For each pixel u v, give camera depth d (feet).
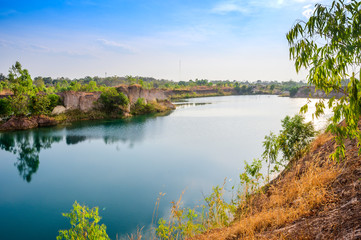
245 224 16.70
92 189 60.54
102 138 120.57
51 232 41.83
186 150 95.09
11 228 43.16
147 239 31.83
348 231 10.16
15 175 72.13
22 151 98.22
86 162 83.41
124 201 52.39
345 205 13.07
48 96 178.81
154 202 50.72
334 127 9.39
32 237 40.19
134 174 70.23
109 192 58.18
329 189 16.90
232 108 261.85
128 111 208.33
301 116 42.09
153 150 96.89
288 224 14.40
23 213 49.08
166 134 128.06
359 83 7.85
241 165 73.82
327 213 13.30
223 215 22.58
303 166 28.81
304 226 12.86
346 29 7.83
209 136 119.96
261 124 151.84
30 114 160.25
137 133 132.16
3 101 152.35
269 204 21.06
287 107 260.83
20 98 153.17
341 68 8.20
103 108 200.23
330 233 10.89
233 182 58.08
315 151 33.12
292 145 40.88
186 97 516.32
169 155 89.04
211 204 23.13
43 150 99.71
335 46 8.18
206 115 203.72
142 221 42.47
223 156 84.69
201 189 56.03
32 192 59.77
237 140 109.40
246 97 511.40
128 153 93.61
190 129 140.56
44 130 142.10
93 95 205.26
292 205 17.37
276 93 642.22
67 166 79.61
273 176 38.14
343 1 7.87
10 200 55.31
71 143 110.83
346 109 8.68
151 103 249.14
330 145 29.17
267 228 15.35
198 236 18.72
